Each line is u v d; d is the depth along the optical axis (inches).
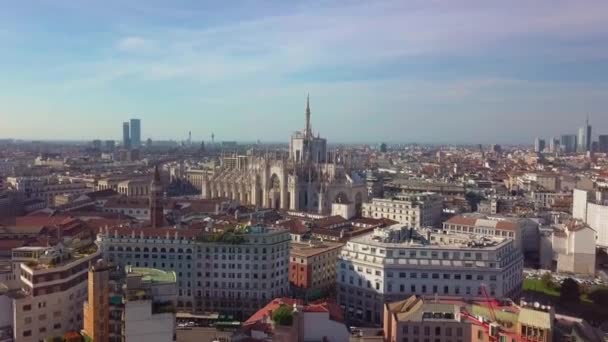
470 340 7145.7
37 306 7194.9
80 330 7632.9
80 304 7854.3
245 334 7347.4
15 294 7278.5
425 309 7475.4
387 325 7701.8
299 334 7564.0
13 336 7111.2
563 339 6830.7
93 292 6628.9
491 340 6865.2
